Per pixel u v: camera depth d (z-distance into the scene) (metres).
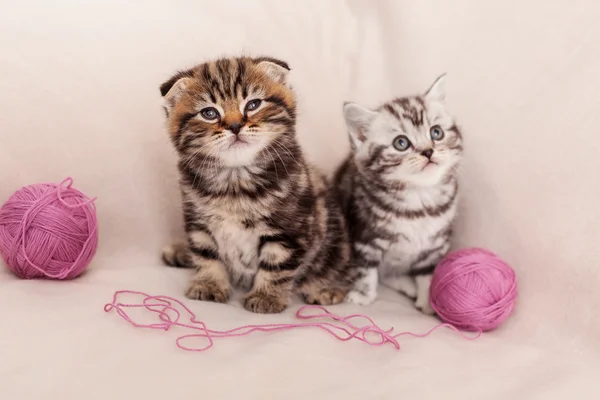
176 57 0.48
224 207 0.41
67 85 0.44
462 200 0.47
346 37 0.53
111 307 0.37
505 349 0.37
